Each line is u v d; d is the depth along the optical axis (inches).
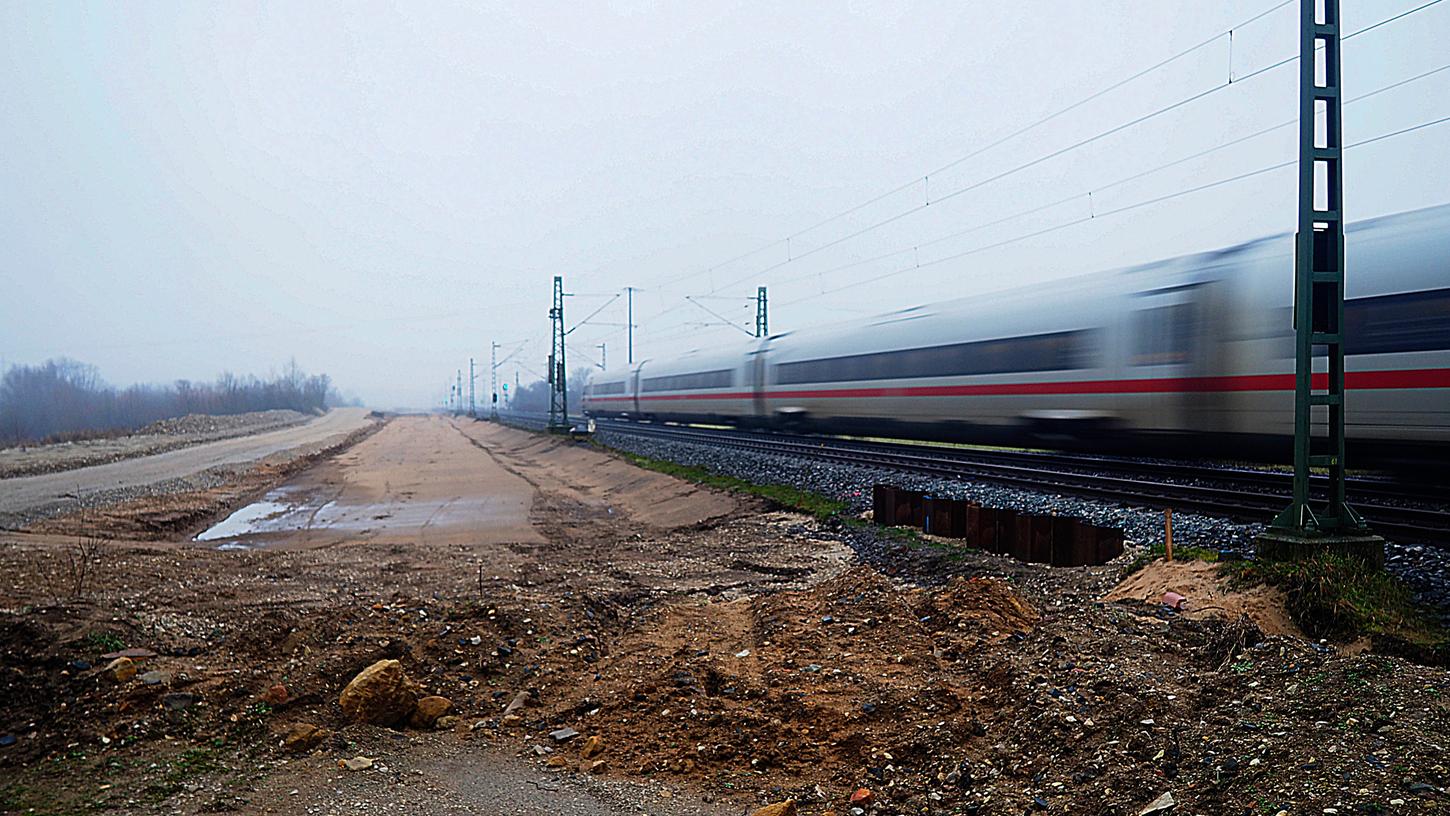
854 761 219.9
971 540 439.8
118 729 240.7
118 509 800.9
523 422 2591.0
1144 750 190.2
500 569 491.2
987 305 762.8
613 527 693.3
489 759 234.2
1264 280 498.3
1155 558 351.9
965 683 257.0
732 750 228.8
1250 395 501.4
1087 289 650.2
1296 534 304.3
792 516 621.3
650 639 342.3
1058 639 268.7
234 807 196.9
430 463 1430.9
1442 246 417.7
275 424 3058.6
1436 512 390.0
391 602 392.2
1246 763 172.9
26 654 278.1
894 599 352.2
